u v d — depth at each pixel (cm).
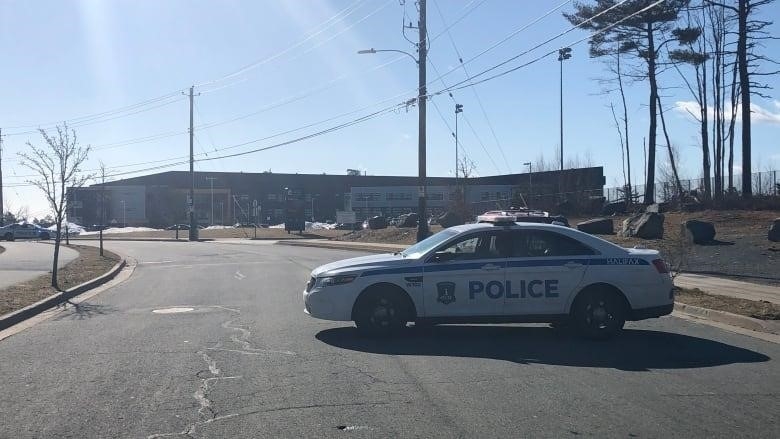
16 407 682
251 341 1016
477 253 1027
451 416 645
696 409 670
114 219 10750
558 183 5409
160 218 11000
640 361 879
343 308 1021
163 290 1767
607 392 730
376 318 1020
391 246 3681
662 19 3941
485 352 932
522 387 750
